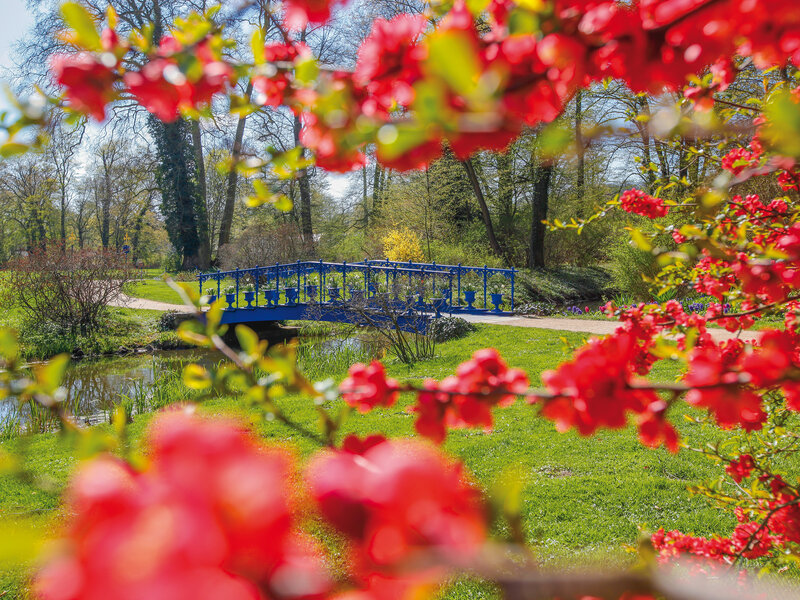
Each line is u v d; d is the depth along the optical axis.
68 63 0.91
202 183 29.16
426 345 11.87
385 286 13.95
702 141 2.22
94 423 8.68
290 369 0.99
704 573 2.20
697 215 1.81
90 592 0.36
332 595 0.44
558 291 20.03
